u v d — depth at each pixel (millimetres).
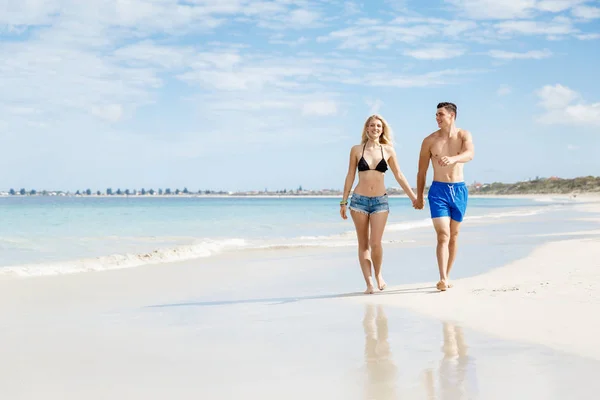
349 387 3406
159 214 44125
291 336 4738
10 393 3406
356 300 6422
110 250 14680
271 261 11117
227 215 42219
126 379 3654
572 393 3234
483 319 5160
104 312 6027
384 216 7070
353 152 7180
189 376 3689
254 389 3412
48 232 21703
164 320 5535
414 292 6781
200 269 9930
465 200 7043
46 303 6633
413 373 3645
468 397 3189
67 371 3842
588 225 21594
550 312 5355
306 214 44344
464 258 10242
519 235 16375
